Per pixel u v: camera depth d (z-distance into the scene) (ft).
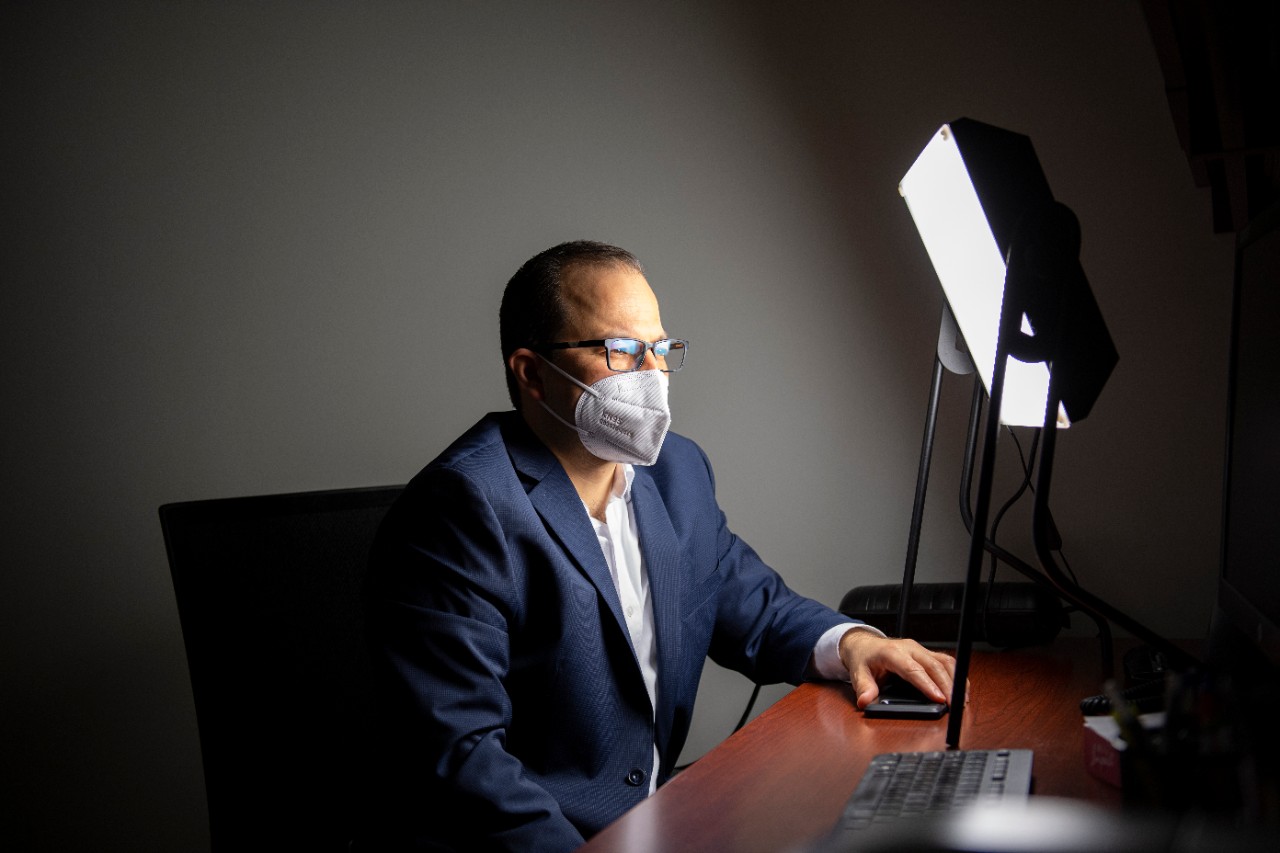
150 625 7.95
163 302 7.99
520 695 4.36
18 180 8.14
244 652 4.35
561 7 7.39
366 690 4.63
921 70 6.59
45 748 8.02
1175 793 2.06
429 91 7.64
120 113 8.04
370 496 4.93
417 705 3.96
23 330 8.14
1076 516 6.29
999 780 2.88
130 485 8.02
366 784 4.52
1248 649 3.59
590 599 4.38
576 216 7.36
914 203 4.45
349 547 4.76
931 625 5.57
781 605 5.18
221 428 7.93
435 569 4.17
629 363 4.53
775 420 6.95
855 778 3.36
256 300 7.88
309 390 7.82
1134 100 6.11
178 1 7.98
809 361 6.88
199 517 4.42
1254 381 3.57
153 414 8.00
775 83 6.93
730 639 5.20
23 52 8.13
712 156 7.07
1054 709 4.08
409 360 7.67
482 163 7.55
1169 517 6.11
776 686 7.09
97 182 8.07
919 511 5.15
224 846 4.19
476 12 7.55
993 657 5.20
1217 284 5.97
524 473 4.51
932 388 5.15
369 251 7.73
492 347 7.54
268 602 4.46
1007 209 3.75
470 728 3.92
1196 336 6.02
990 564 6.51
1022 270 3.48
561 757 4.33
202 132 7.95
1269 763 1.75
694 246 7.11
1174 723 2.10
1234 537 3.78
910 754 3.23
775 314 6.95
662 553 4.84
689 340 7.12
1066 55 6.25
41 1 8.11
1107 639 4.92
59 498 8.07
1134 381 6.14
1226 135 4.18
